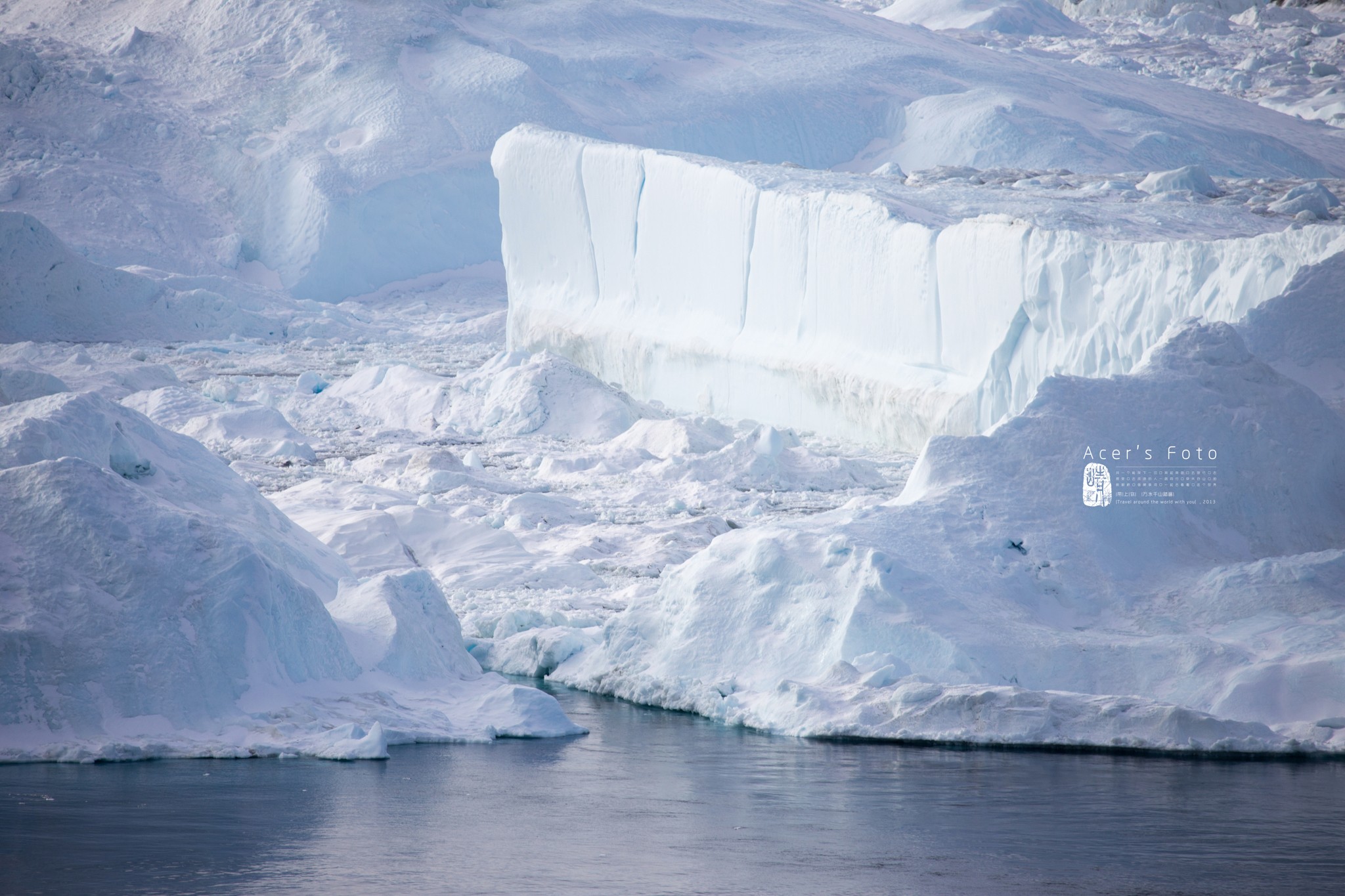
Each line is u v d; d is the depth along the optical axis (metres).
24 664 33.00
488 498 84.56
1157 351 48.91
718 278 126.44
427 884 22.33
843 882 22.62
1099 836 25.86
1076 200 113.94
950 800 28.95
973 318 96.44
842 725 36.75
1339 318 59.56
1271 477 45.72
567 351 142.38
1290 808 28.30
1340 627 38.22
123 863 23.38
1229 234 96.25
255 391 124.25
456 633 44.75
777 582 42.28
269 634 36.12
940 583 40.56
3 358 123.00
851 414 109.62
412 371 125.56
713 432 104.75
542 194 146.38
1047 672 38.00
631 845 25.06
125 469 42.78
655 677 42.66
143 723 33.38
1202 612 40.44
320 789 29.70
